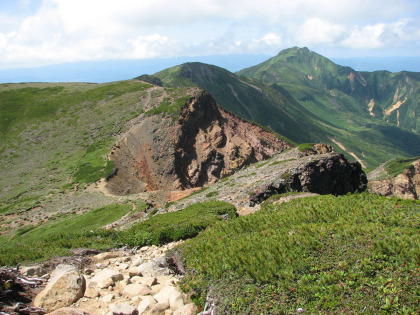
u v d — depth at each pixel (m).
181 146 96.50
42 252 15.37
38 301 9.13
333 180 44.09
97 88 139.88
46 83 158.88
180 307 9.36
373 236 10.65
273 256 10.40
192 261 12.26
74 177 81.88
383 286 8.31
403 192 108.44
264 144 116.38
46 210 65.81
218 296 9.45
